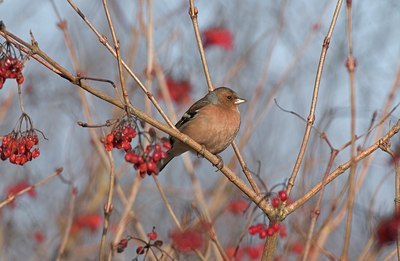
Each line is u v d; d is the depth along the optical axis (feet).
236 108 40.81
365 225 33.40
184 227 34.17
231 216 43.16
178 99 42.32
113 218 45.21
